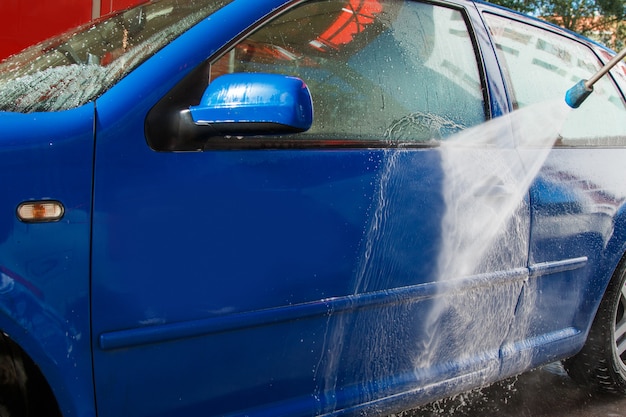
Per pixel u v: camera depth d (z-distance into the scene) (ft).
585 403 9.48
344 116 6.44
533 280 7.99
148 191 5.21
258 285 5.73
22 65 6.75
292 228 5.88
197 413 5.61
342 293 6.25
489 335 7.68
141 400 5.30
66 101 5.41
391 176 6.55
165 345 5.35
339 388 6.45
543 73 8.73
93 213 4.99
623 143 9.46
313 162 6.04
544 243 8.04
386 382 6.77
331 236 6.12
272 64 6.17
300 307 5.96
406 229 6.65
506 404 9.23
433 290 6.91
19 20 16.29
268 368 5.93
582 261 8.59
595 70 9.71
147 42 6.09
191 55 5.68
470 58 7.85
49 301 4.83
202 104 5.36
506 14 8.70
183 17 6.34
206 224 5.44
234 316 5.62
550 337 8.47
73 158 4.97
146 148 5.25
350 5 6.87
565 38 9.54
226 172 5.55
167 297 5.30
